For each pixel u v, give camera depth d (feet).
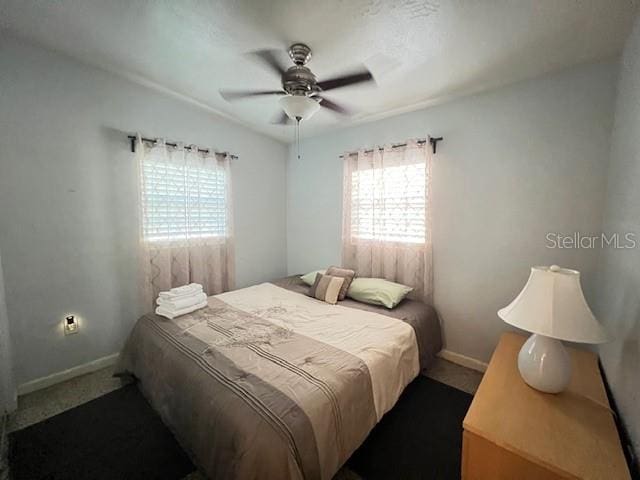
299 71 5.36
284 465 3.04
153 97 7.67
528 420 3.41
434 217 7.93
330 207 10.61
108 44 5.67
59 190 6.36
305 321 6.37
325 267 10.94
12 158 5.76
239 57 5.95
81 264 6.76
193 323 6.12
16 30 5.31
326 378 4.11
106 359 7.25
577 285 3.66
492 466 3.19
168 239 7.92
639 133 3.81
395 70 6.12
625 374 3.60
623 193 4.40
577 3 4.20
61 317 6.53
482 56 5.61
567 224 6.04
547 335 3.51
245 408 3.53
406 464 4.59
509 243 6.79
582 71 5.75
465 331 7.61
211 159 8.86
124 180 7.30
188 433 4.08
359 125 9.52
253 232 10.82
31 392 6.17
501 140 6.77
